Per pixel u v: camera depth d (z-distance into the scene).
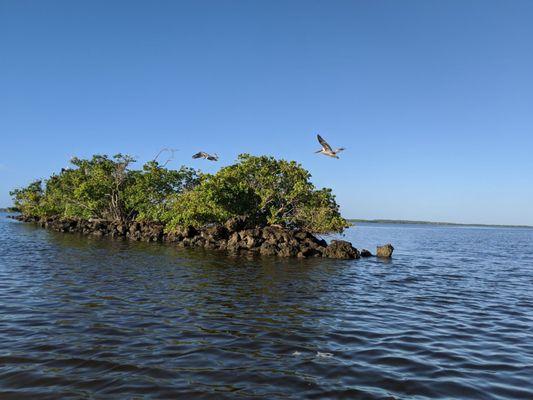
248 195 50.78
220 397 8.95
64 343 12.21
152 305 17.62
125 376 9.92
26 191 106.94
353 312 17.83
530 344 13.68
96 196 65.62
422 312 18.23
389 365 11.27
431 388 9.76
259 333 14.09
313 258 40.25
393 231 164.12
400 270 33.97
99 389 9.14
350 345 13.02
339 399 9.02
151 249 43.19
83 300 17.97
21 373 9.88
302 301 19.91
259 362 11.23
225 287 22.86
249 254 41.53
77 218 77.12
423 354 12.32
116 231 60.69
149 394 8.96
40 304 16.89
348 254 42.03
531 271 36.06
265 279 26.30
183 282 23.84
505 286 26.73
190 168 70.12
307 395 9.19
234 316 16.38
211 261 34.81
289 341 13.28
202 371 10.42
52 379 9.61
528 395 9.51
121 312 16.16
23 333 13.02
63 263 29.83
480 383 10.16
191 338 13.21
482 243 85.81
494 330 15.42
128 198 65.25
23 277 23.22
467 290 24.72
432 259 45.62
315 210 49.00
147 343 12.52
